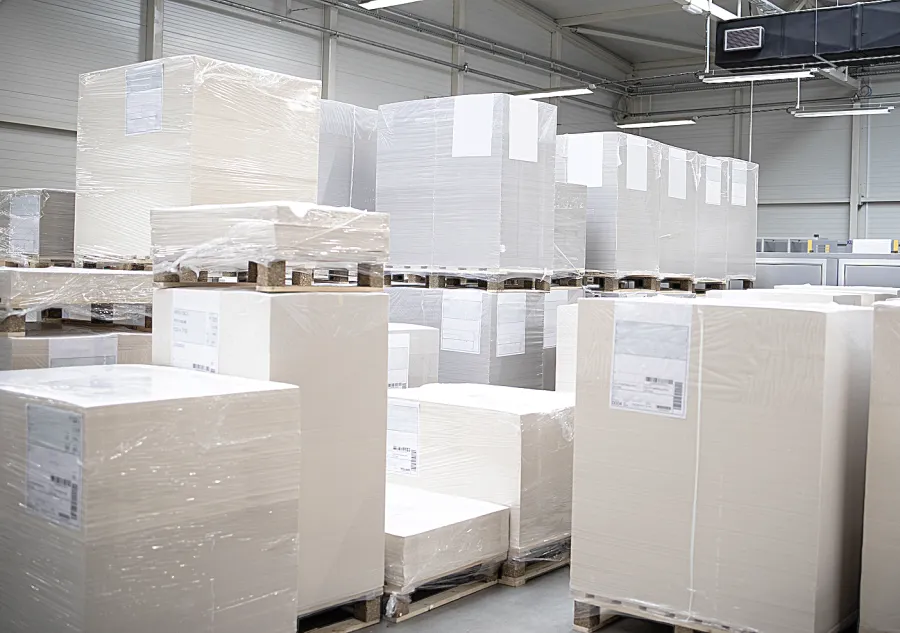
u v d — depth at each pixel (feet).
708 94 51.60
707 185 24.54
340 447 9.78
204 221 9.93
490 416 12.12
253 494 8.21
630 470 9.95
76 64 25.63
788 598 9.03
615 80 50.34
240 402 8.06
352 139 19.35
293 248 9.31
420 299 18.02
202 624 7.84
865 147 46.91
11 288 11.35
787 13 24.82
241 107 12.60
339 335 9.70
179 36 28.04
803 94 48.65
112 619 7.22
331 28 33.14
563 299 19.11
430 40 38.42
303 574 9.45
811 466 8.89
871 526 9.14
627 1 42.42
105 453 7.14
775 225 49.70
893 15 23.53
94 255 13.60
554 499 12.48
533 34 44.47
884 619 9.09
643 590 9.90
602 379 10.14
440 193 17.61
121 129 13.09
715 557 9.43
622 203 20.90
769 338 9.10
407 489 12.77
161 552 7.52
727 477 9.35
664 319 9.70
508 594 11.65
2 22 23.89
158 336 10.55
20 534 7.78
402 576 10.49
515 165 17.22
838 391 9.18
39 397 7.57
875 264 28.68
